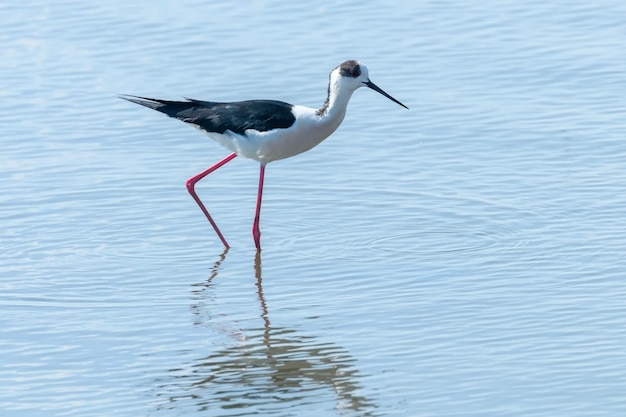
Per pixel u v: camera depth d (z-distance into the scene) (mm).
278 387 10602
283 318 12070
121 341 11633
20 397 10531
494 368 10766
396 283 12805
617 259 13031
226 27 20766
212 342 11570
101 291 12852
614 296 12164
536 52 19516
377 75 18969
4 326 11984
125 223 14688
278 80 18703
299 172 16109
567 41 19906
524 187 15141
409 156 16375
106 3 21953
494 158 16109
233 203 15352
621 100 17688
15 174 15961
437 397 10289
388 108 17922
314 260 13570
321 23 20922
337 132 17266
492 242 13750
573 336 11320
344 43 20047
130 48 20047
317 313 12156
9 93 18516
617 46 19594
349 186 15594
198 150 16875
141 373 10969
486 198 14930
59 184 15695
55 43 20297
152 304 12508
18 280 13117
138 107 18094
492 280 12734
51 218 14766
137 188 15648
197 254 13883
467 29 20578
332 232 14367
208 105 14281
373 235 14180
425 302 12273
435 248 13688
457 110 17672
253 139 14000
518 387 10391
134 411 10250
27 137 17125
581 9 21219
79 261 13641
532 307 12016
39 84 18812
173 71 19141
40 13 21484
